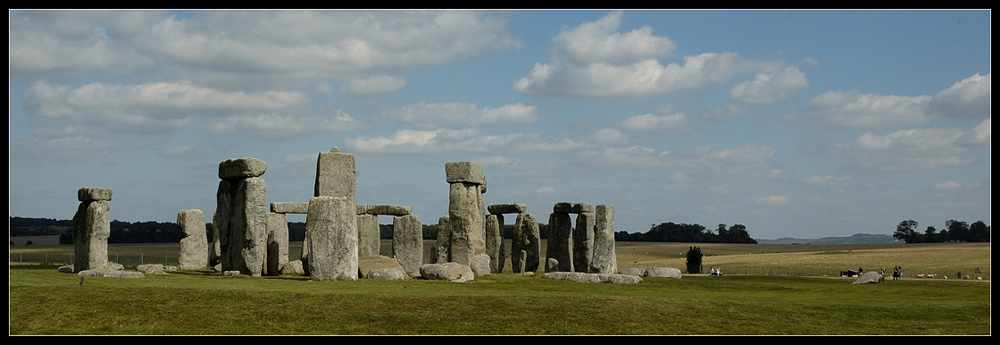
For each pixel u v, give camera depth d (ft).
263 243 123.24
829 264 258.57
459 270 119.75
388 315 85.92
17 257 199.00
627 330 84.94
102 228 122.01
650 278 139.33
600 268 143.95
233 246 126.93
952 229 588.50
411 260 160.66
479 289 104.73
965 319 95.30
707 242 586.86
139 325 79.97
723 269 242.99
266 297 89.40
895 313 96.94
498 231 175.01
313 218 110.73
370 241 168.55
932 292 122.72
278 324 82.17
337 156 134.62
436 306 89.45
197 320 81.92
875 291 124.36
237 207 125.59
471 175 142.92
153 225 478.59
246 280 108.99
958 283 141.69
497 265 172.86
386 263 120.37
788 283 139.33
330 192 133.39
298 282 106.01
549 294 98.48
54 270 130.82
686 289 120.67
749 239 612.70
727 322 89.40
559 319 87.25
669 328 86.28
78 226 124.57
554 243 174.60
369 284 104.94
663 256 363.56
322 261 109.91
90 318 80.89
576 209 169.89
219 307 85.56
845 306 99.71
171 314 83.05
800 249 467.11
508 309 89.76
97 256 120.98
